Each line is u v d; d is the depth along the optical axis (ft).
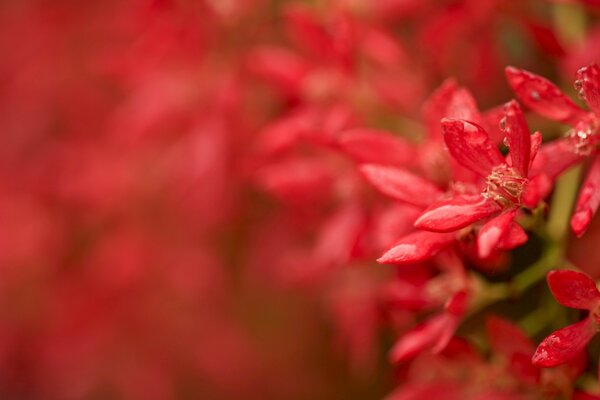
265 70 0.96
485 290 0.85
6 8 1.37
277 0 1.03
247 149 1.05
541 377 0.79
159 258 1.28
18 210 1.33
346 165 0.92
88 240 1.31
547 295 0.83
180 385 1.34
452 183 0.77
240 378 1.33
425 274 0.86
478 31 0.99
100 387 1.35
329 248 0.91
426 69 0.98
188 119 1.07
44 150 1.35
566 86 0.90
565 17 0.93
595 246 0.89
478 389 0.83
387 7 0.98
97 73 1.25
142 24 1.05
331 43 0.93
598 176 0.74
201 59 1.05
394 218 0.84
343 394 1.27
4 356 1.40
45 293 1.35
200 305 1.31
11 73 1.36
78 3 1.32
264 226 1.17
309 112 0.95
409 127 0.95
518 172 0.71
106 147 1.27
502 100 1.03
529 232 0.83
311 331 1.29
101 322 1.32
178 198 1.16
